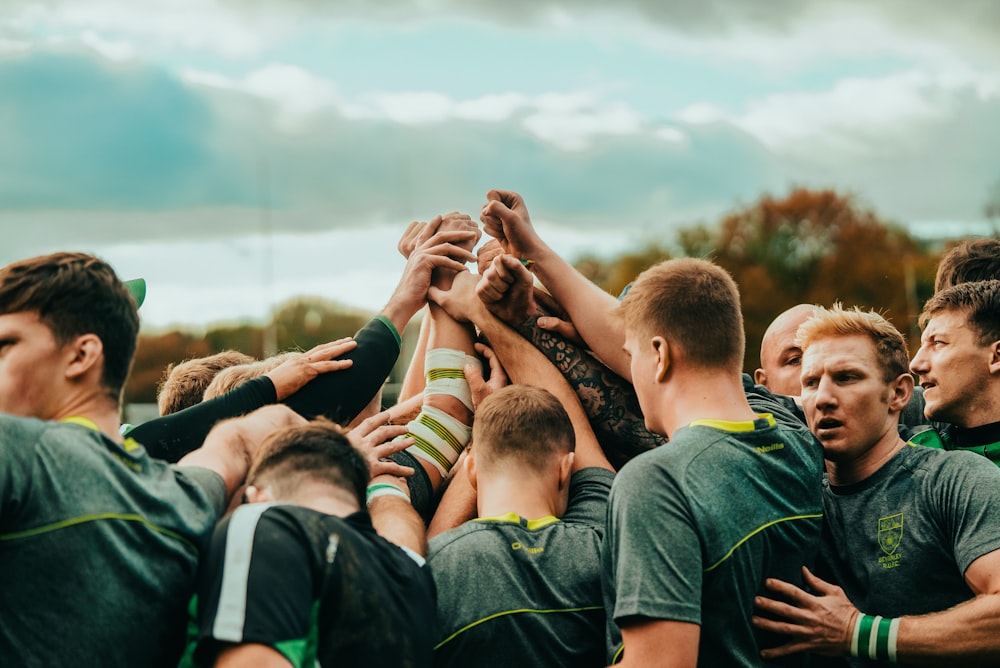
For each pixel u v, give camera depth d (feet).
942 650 7.44
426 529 9.48
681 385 7.75
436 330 10.93
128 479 6.41
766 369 11.50
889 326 8.68
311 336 160.97
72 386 6.75
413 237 11.85
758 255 163.43
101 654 6.05
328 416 9.43
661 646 6.75
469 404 10.55
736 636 7.25
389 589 6.53
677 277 7.92
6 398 6.63
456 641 7.41
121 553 6.18
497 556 7.64
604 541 7.39
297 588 6.11
